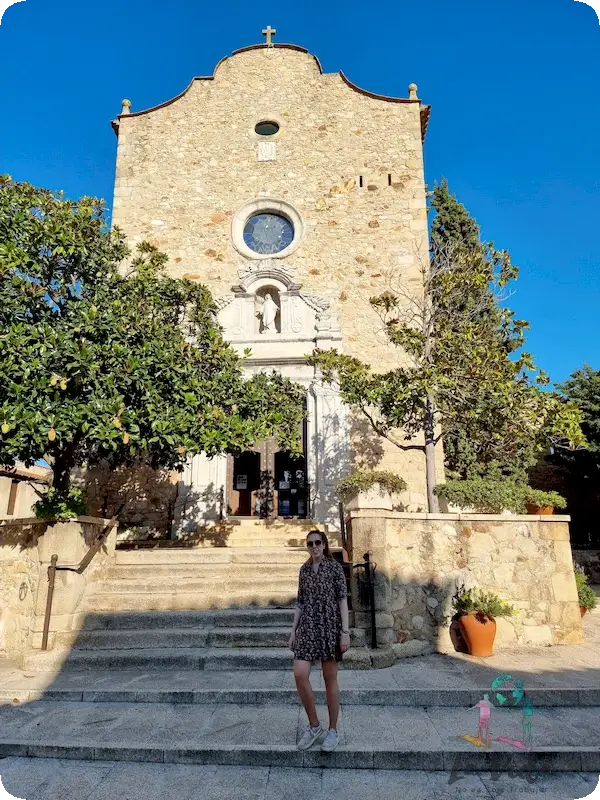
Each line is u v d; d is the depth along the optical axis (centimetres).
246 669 571
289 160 1362
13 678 556
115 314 738
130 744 401
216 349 830
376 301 1012
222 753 389
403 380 869
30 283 730
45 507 668
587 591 812
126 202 1352
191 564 799
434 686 504
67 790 353
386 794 346
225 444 731
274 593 694
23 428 585
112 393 664
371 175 1339
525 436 872
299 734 417
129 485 1159
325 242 1298
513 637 683
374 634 604
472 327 972
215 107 1415
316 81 1422
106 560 775
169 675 554
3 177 805
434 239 1391
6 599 697
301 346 1216
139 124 1410
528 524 722
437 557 693
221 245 1312
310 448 1166
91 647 618
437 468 1148
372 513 652
